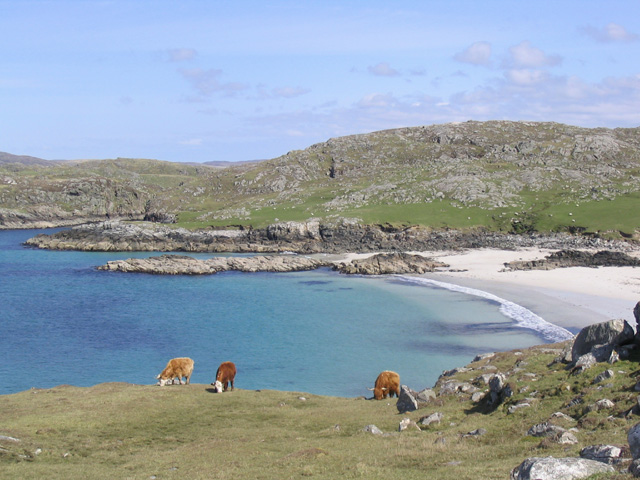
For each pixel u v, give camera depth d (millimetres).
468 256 140000
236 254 163500
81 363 64438
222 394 39000
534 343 65062
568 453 19094
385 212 183500
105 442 28625
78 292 111250
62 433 29719
